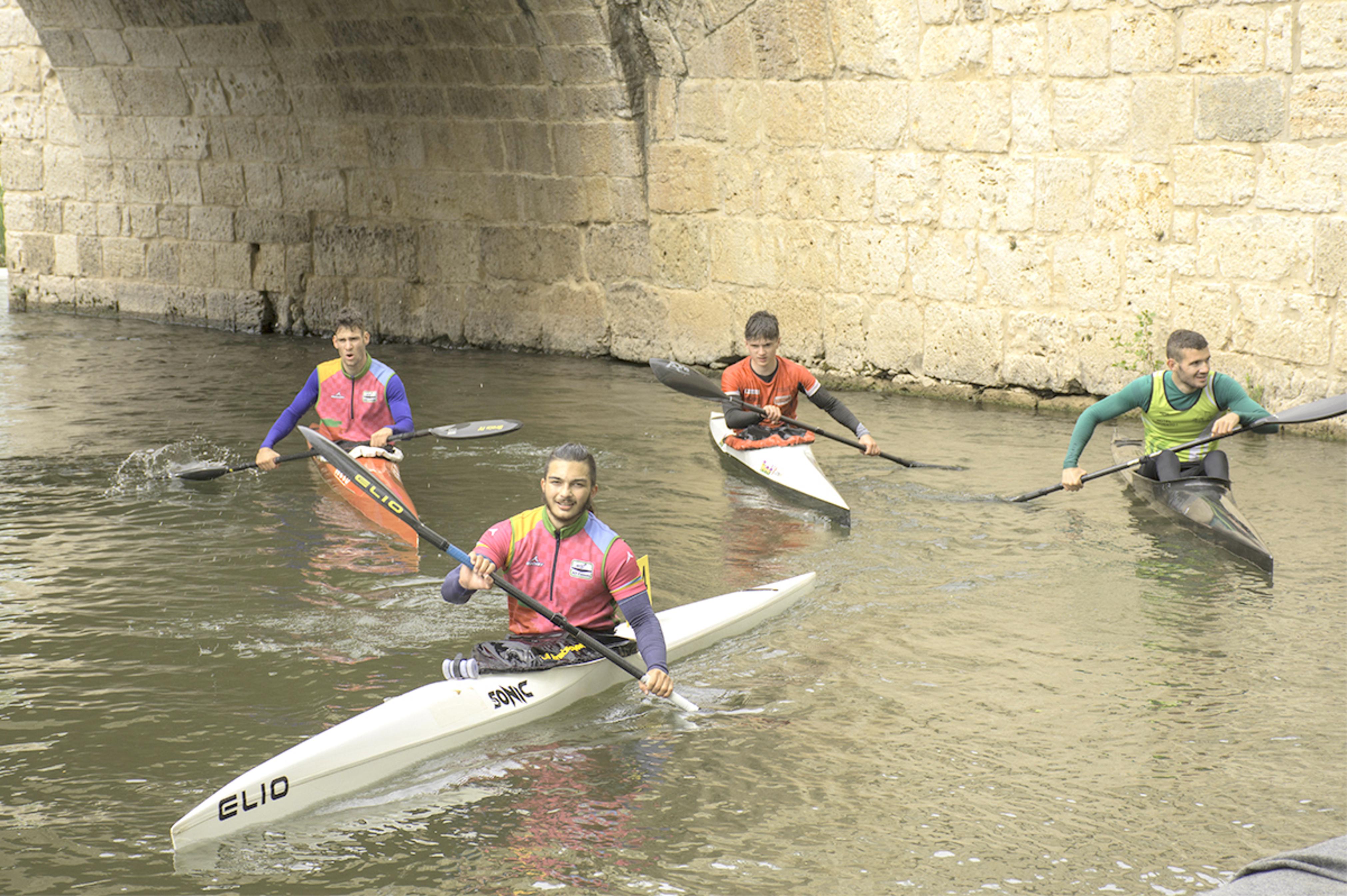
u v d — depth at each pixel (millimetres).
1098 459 11859
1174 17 12977
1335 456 11734
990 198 14617
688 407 14742
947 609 7703
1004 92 14312
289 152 21672
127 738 5852
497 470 11305
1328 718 6051
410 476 11086
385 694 6367
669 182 17469
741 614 7363
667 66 17109
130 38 22422
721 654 7016
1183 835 4980
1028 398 14727
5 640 7043
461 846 4926
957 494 10570
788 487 10352
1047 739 5863
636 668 6133
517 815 5172
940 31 14664
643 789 5395
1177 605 7707
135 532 9211
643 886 4625
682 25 16672
